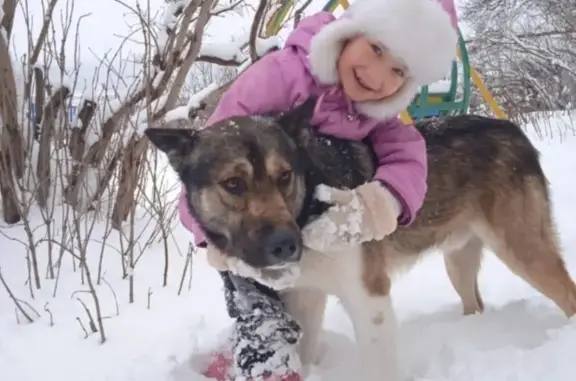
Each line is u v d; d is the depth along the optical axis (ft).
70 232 6.25
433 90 7.81
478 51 24.11
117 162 6.90
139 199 7.45
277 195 4.01
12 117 6.90
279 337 4.29
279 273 4.03
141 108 7.04
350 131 4.52
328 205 4.10
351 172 4.46
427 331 5.17
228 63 7.38
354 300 4.38
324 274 4.37
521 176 5.36
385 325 4.36
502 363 4.37
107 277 6.20
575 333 4.57
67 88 7.02
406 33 4.16
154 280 6.21
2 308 5.64
